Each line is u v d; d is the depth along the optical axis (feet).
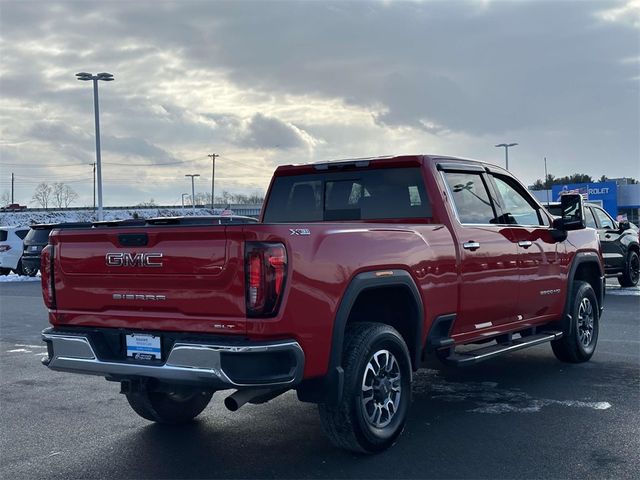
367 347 15.81
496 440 17.28
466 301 19.40
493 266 20.52
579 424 18.47
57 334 16.48
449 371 25.23
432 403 20.84
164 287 15.01
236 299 14.10
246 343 13.89
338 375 15.15
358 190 21.11
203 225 14.46
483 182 21.80
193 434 18.54
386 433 16.44
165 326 14.98
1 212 274.57
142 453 17.10
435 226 18.76
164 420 19.02
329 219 21.58
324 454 16.61
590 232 27.48
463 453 16.38
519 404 20.56
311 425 19.08
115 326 15.80
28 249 78.43
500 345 21.35
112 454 17.10
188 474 15.61
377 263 16.25
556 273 24.06
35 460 16.76
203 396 19.54
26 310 48.60
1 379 26.22
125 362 15.34
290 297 14.17
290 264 14.23
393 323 18.21
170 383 15.25
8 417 20.66
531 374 24.50
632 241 51.62
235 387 13.84
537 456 16.08
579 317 25.88
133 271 15.37
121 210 289.53
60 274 16.67
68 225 17.70
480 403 20.75
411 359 17.95
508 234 21.45
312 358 14.67
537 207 24.50
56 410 21.45
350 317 17.07
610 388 22.33
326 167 21.53
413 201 19.92
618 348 28.91
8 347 33.42
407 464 15.75
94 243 16.06
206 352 13.98
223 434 18.48
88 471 15.94
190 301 14.66
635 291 49.93
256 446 17.39
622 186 171.12
